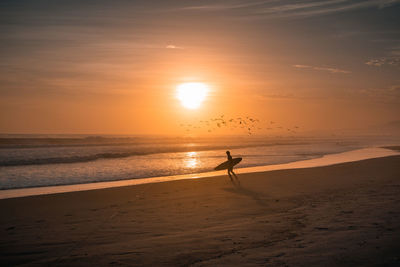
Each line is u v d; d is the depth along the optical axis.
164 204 11.65
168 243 6.93
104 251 6.56
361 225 7.48
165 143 82.12
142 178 20.41
